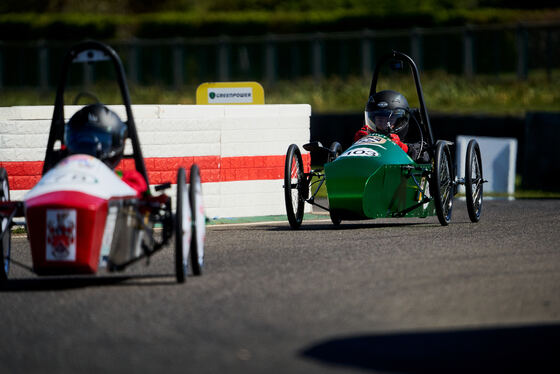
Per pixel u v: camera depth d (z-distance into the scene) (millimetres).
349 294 14398
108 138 16438
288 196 22953
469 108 69812
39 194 14750
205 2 107562
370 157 21938
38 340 12031
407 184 22656
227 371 10375
